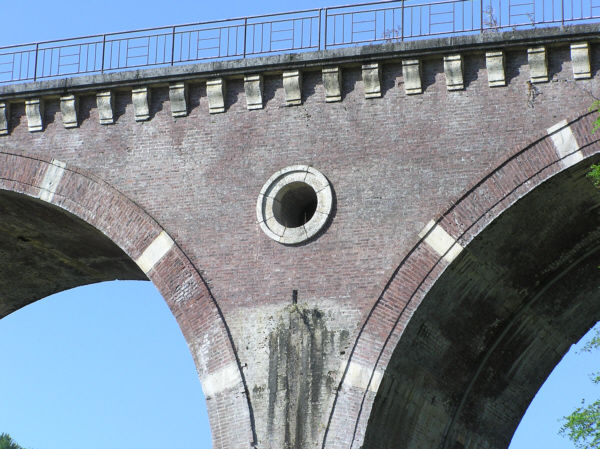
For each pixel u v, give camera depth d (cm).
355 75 2728
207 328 2689
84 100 2920
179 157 2814
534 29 2586
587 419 2658
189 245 2753
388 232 2620
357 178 2672
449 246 2570
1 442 6072
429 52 2647
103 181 2852
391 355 2556
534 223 2678
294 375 2608
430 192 2612
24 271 3544
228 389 2639
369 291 2602
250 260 2705
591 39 2552
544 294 2938
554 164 2531
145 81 2845
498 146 2586
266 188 2722
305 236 2670
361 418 2539
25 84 2925
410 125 2662
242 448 2597
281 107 2767
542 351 3027
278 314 2653
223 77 2800
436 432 2889
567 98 2562
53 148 2914
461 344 2848
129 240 2797
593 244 2862
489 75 2620
